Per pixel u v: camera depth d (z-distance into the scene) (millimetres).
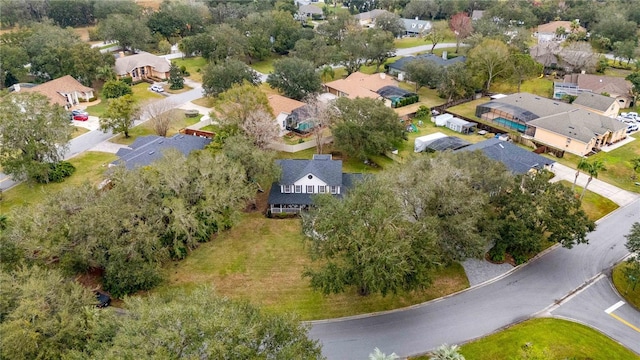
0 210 51094
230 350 22219
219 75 83812
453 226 38156
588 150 65812
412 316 37250
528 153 59875
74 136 70438
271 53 124062
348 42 103875
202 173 44531
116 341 22375
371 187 37438
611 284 41031
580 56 100125
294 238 47656
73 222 36344
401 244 33562
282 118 73312
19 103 54344
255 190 50000
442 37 123812
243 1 163125
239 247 46250
